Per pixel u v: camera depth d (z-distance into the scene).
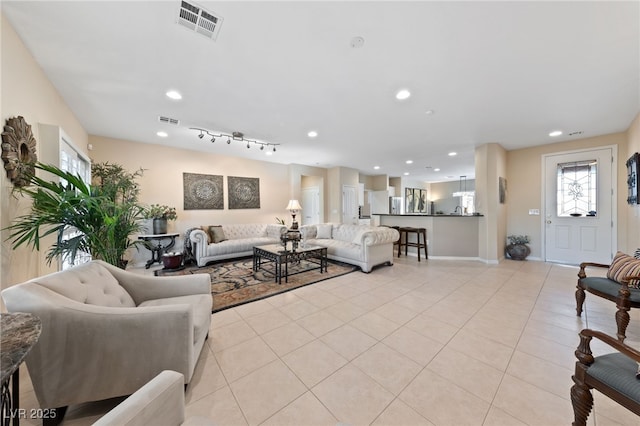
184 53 1.98
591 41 1.82
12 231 1.65
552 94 2.67
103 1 1.47
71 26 1.67
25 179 1.75
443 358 1.77
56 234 2.40
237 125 3.64
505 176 5.16
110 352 1.27
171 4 1.50
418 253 5.01
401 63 2.11
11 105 1.67
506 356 1.79
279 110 3.09
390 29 1.71
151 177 4.64
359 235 4.70
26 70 1.88
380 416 1.29
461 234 5.08
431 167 7.34
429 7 1.52
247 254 5.01
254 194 6.12
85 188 2.02
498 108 3.03
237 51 1.95
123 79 2.35
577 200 4.45
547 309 2.59
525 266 4.44
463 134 4.09
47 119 2.29
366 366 1.69
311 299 2.89
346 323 2.30
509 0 1.47
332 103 2.89
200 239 4.43
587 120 3.46
